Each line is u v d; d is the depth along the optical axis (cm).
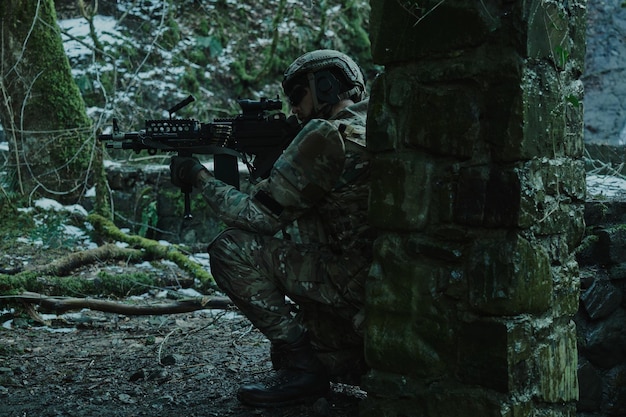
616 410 327
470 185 225
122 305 470
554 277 235
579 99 245
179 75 865
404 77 238
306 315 291
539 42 219
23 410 302
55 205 670
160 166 704
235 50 919
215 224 685
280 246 278
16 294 471
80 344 418
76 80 807
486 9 219
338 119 275
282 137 288
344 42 976
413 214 236
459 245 229
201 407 297
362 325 264
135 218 682
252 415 283
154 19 900
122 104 819
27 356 391
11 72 674
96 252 591
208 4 934
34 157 680
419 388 238
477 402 224
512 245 219
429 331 234
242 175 659
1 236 629
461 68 225
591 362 321
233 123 288
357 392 313
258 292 278
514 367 221
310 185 264
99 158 667
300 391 287
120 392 323
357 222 268
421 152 236
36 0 676
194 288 558
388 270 243
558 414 240
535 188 221
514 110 216
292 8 962
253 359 375
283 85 285
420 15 230
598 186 398
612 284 323
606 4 888
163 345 411
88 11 891
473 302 224
